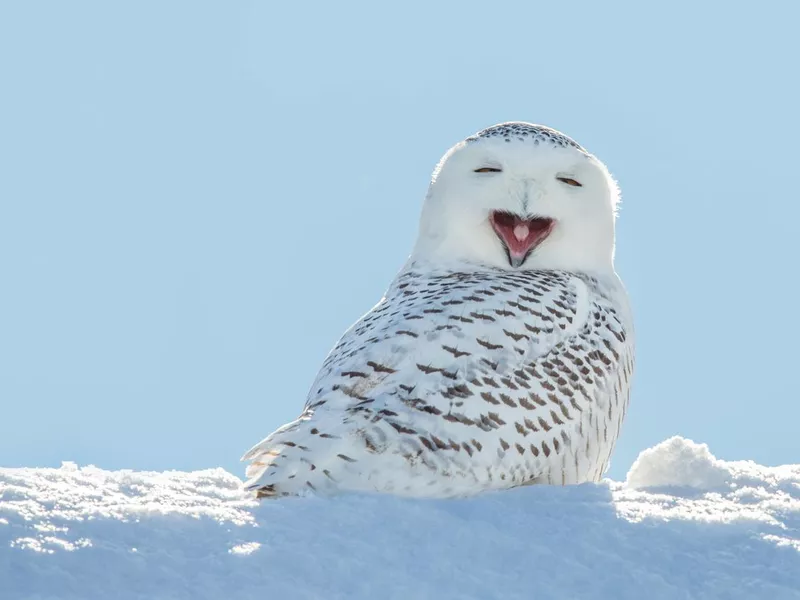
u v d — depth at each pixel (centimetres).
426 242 938
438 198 932
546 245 912
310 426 772
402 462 755
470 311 817
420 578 627
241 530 655
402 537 669
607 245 934
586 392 824
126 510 661
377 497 717
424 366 787
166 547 627
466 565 646
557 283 864
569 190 903
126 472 840
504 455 779
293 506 698
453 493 765
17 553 594
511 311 820
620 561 657
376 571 627
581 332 841
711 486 831
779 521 723
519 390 791
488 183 901
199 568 609
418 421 765
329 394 795
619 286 933
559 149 907
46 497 682
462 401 775
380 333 818
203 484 840
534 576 641
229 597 586
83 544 611
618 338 871
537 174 898
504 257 914
